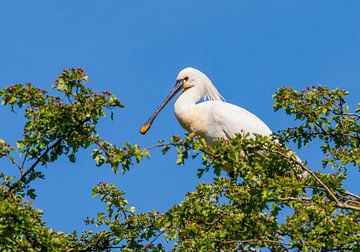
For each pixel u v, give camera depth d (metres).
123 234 14.92
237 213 13.59
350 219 12.67
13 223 11.85
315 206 12.87
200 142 12.45
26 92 12.95
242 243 13.40
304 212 12.77
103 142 12.67
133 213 15.55
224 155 12.68
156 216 15.13
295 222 12.80
